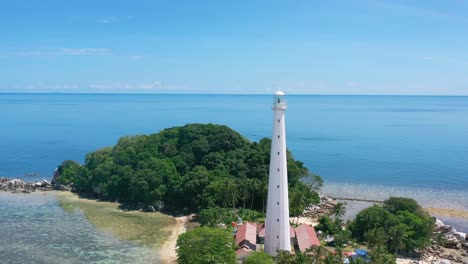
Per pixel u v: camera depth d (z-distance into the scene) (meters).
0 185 175.38
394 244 97.94
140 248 108.50
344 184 192.38
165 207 144.62
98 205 150.75
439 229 121.25
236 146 167.38
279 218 88.69
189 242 85.38
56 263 98.50
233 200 128.50
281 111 86.81
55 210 143.88
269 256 83.00
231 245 88.00
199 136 168.88
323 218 118.25
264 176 144.75
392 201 124.94
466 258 103.81
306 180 184.25
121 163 165.12
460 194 173.50
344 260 90.69
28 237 116.19
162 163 154.62
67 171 180.00
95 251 106.25
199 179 141.38
